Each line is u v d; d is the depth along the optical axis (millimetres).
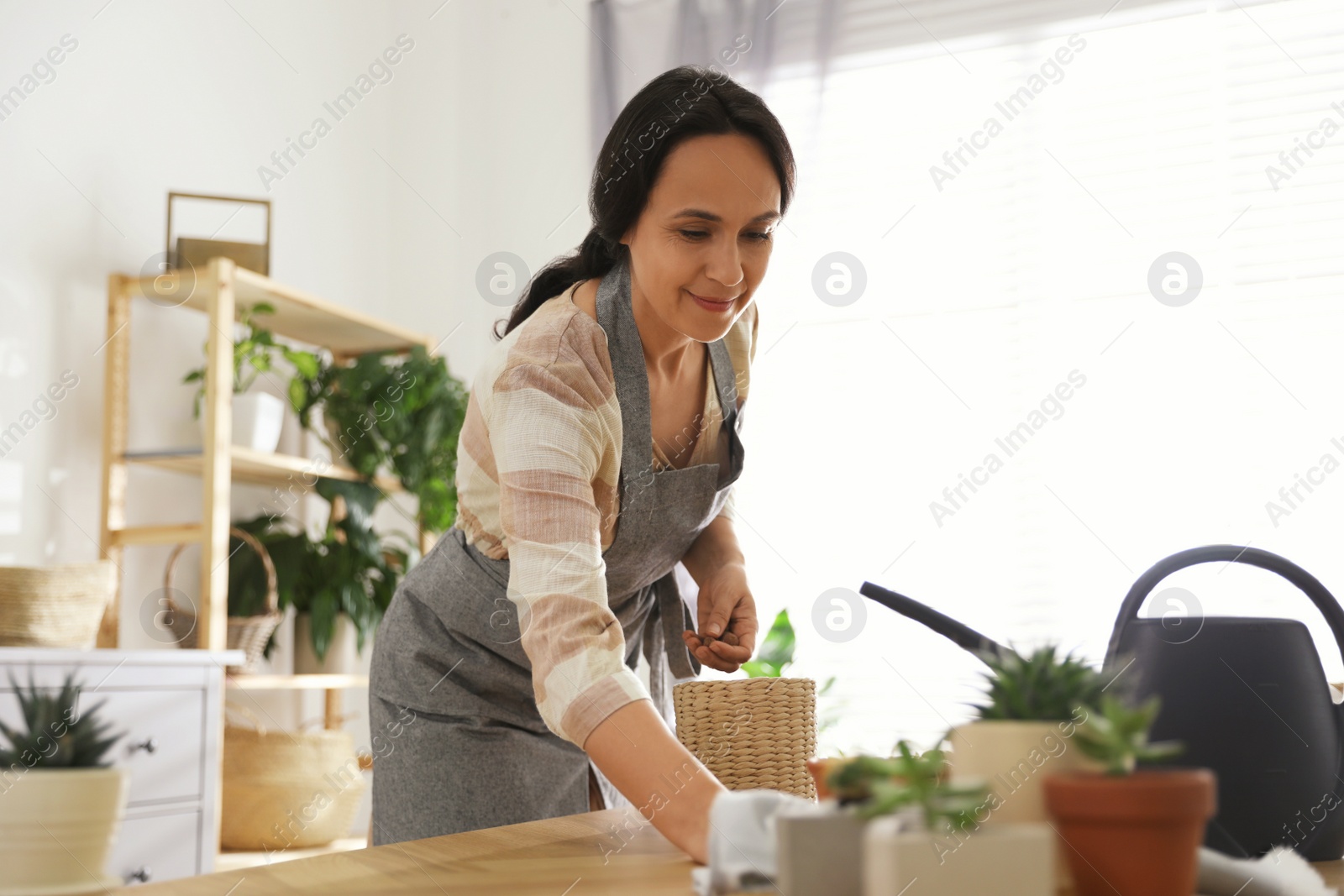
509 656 1238
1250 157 2932
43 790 625
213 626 2420
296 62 3305
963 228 3131
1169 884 428
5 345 2398
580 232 3494
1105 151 3049
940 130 3191
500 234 3576
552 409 915
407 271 3629
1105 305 2977
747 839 512
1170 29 3045
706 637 1121
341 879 591
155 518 2736
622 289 1066
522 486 869
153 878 1990
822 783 591
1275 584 2664
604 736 716
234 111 3076
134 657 2000
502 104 3631
